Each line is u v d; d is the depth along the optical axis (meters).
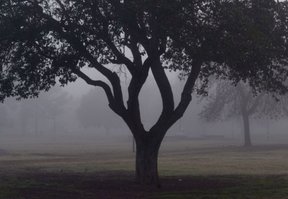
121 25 16.25
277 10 18.00
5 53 18.09
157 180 19.31
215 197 15.88
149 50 17.64
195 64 18.86
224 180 21.16
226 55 15.90
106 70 18.83
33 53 17.73
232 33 15.38
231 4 15.63
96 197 16.20
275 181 20.36
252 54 16.33
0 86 18.75
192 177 22.62
